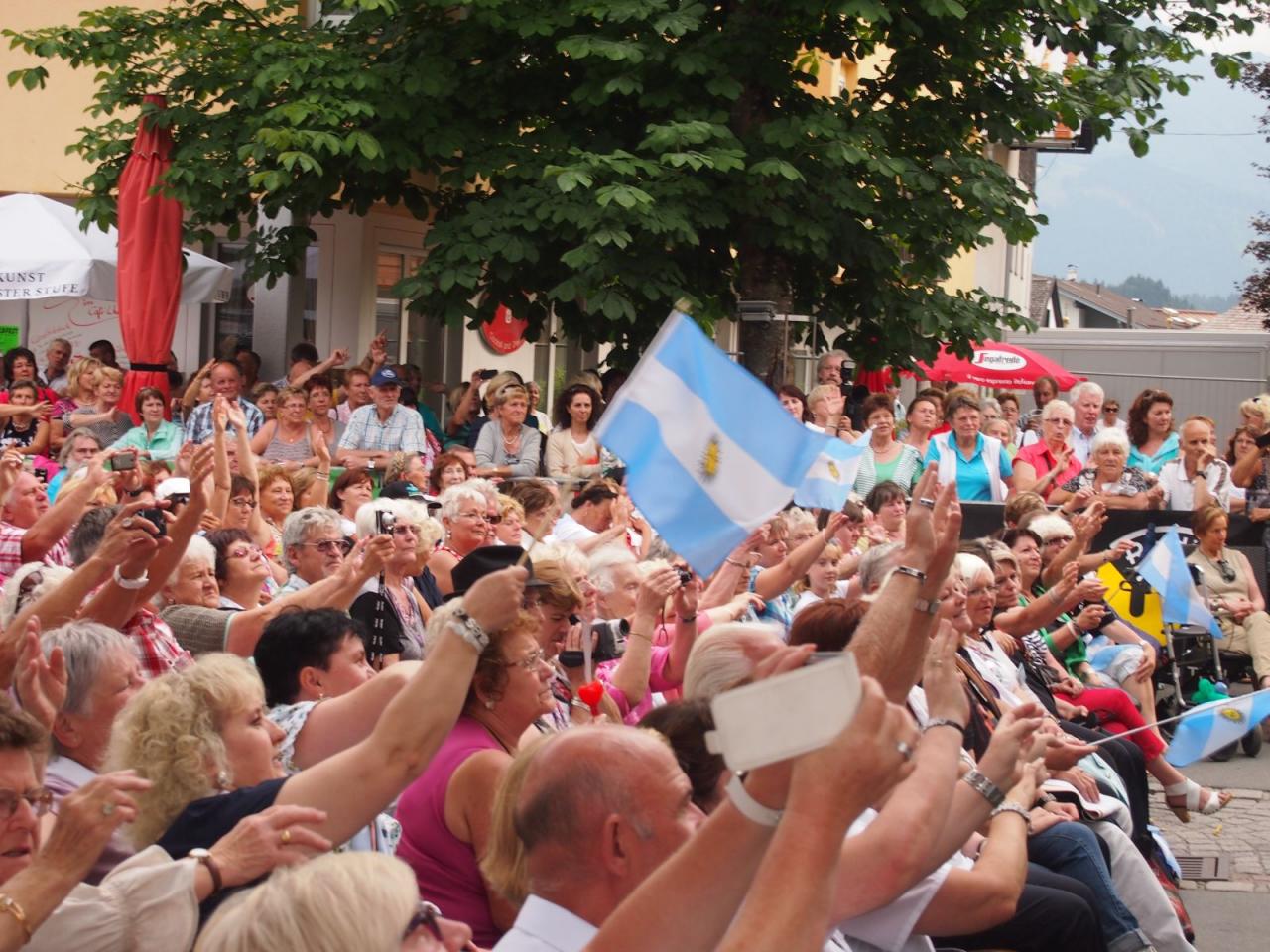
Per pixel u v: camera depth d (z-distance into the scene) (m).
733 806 2.75
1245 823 10.80
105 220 15.73
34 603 5.36
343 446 14.21
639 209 13.89
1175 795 9.84
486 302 15.51
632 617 7.08
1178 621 12.29
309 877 2.83
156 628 6.32
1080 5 16.52
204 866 3.62
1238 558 13.82
